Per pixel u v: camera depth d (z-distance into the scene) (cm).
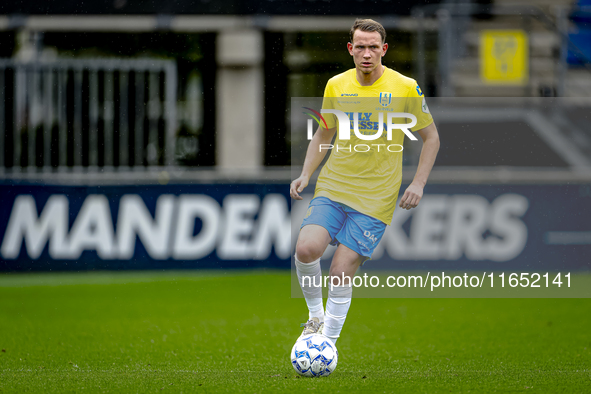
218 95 3247
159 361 1283
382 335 1586
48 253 2712
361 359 1297
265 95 3244
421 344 1469
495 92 3469
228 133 3241
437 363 1250
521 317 1855
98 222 2720
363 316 1877
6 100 2905
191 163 3228
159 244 2722
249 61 3238
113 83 2942
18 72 2906
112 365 1238
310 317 1172
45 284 2534
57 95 2925
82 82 2931
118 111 2948
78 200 2717
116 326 1711
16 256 2708
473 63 3569
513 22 3706
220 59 3247
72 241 2711
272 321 1786
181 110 3234
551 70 3678
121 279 2650
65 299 2189
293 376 1101
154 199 2720
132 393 967
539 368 1189
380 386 1005
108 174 2727
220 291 2345
